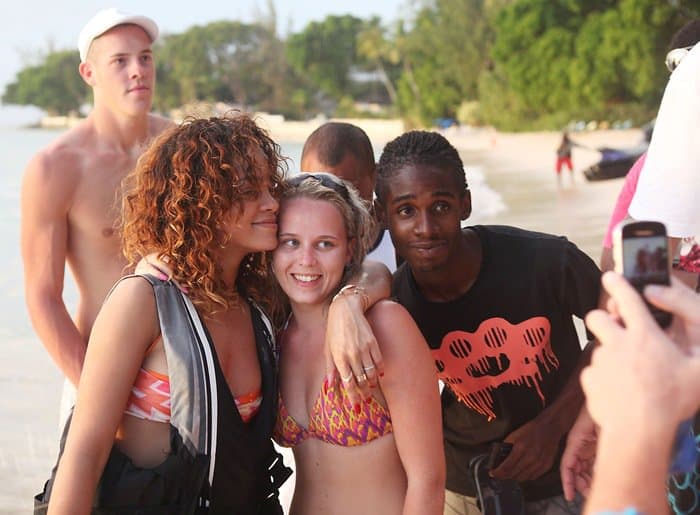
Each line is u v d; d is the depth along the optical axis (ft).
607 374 3.60
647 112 167.32
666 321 3.91
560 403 9.26
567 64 173.27
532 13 177.99
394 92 331.16
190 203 7.71
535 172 110.73
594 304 9.26
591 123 175.83
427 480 7.73
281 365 8.40
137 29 12.58
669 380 3.50
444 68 243.60
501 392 9.68
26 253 12.17
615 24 158.81
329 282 8.16
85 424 7.46
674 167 6.98
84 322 12.57
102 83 12.54
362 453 7.91
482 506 9.50
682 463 4.31
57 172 12.14
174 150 7.80
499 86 215.31
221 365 7.84
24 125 488.44
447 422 10.25
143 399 7.69
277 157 8.21
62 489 7.32
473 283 9.32
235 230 7.93
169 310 7.62
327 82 358.02
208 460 7.48
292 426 8.20
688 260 7.66
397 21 284.82
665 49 153.58
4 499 18.95
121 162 12.58
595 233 50.42
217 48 391.86
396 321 7.83
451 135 222.69
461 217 9.14
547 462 9.33
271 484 8.35
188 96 388.16
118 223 12.18
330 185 8.31
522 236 9.45
